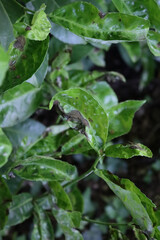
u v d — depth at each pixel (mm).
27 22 514
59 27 559
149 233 533
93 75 642
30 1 550
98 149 543
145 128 1330
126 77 1271
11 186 629
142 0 529
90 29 521
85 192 1189
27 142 605
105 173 539
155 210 544
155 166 1252
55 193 588
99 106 527
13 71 495
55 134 600
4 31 513
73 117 538
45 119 1006
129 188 527
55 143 602
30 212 611
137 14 532
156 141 1312
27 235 1033
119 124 577
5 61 407
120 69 1251
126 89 1299
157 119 1335
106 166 1226
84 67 997
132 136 1313
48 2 554
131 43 713
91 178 1204
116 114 576
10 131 611
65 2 559
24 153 597
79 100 531
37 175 564
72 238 586
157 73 1294
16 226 1023
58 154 588
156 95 1321
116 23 514
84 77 639
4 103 559
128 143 547
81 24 522
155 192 1253
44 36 492
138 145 544
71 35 564
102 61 772
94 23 519
